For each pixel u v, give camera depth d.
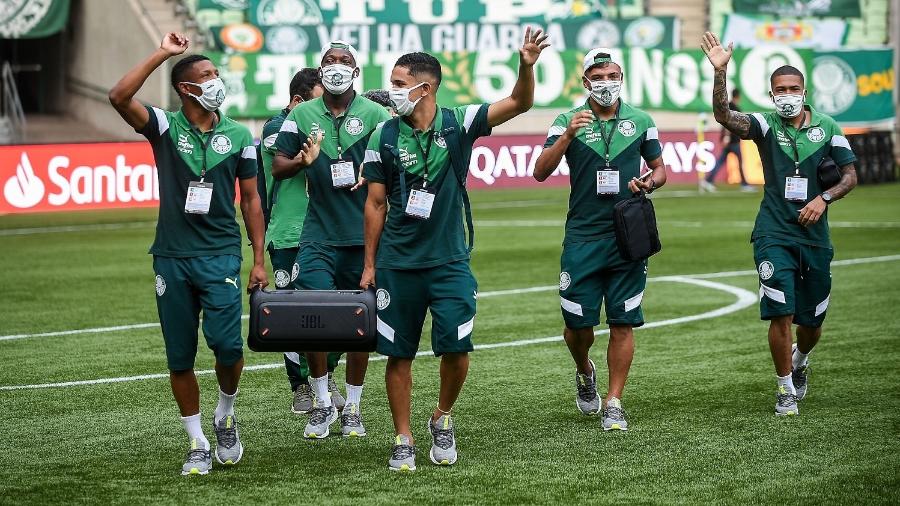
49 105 61.88
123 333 21.55
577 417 15.13
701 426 14.42
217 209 12.68
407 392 12.97
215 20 57.50
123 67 57.00
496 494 11.73
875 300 23.55
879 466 12.54
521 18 57.88
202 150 12.58
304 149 13.85
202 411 15.67
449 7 57.31
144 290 26.62
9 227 40.41
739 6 61.12
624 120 14.74
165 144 12.55
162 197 12.64
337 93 14.55
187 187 12.55
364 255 14.45
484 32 57.28
